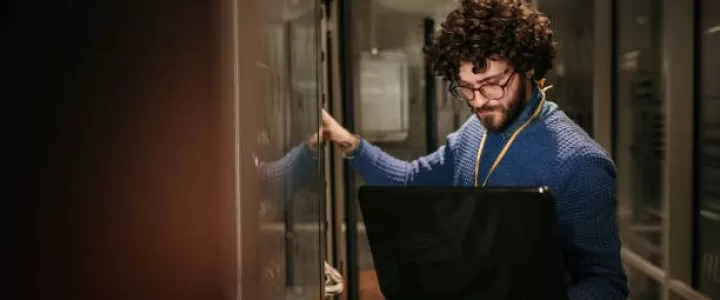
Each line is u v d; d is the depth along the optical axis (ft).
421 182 4.11
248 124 2.02
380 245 2.76
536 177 3.18
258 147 2.13
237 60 1.92
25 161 1.95
